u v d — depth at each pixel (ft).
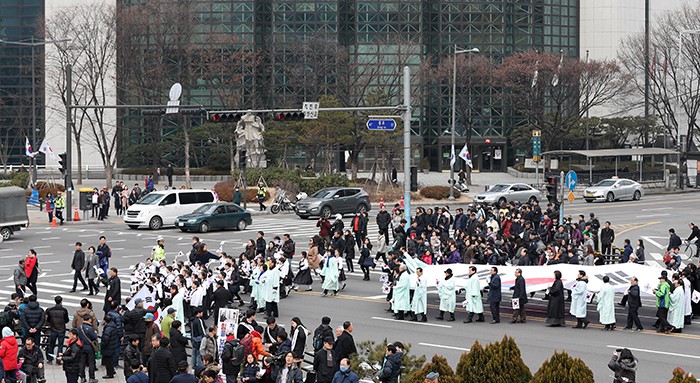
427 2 384.88
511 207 181.06
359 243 164.14
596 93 344.69
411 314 112.68
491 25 384.27
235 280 117.50
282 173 257.75
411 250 142.41
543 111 354.74
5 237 182.91
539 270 115.85
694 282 115.03
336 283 127.34
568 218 159.12
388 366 67.97
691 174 337.93
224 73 333.83
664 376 83.41
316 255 135.95
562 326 108.17
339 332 77.82
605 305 105.70
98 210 227.61
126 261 155.43
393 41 350.23
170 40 325.42
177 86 184.03
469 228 159.94
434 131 387.75
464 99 365.81
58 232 196.03
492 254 131.44
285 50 354.54
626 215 228.63
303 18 360.28
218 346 84.02
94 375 85.51
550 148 372.17
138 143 352.49
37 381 82.84
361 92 324.80
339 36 364.99
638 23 415.64
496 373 65.00
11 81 370.73
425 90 375.45
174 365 75.20
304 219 222.28
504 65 344.69
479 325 108.78
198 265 115.14
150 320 85.20
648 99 362.53
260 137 263.29
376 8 366.02
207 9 350.23
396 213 172.04
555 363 61.98
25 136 345.51
